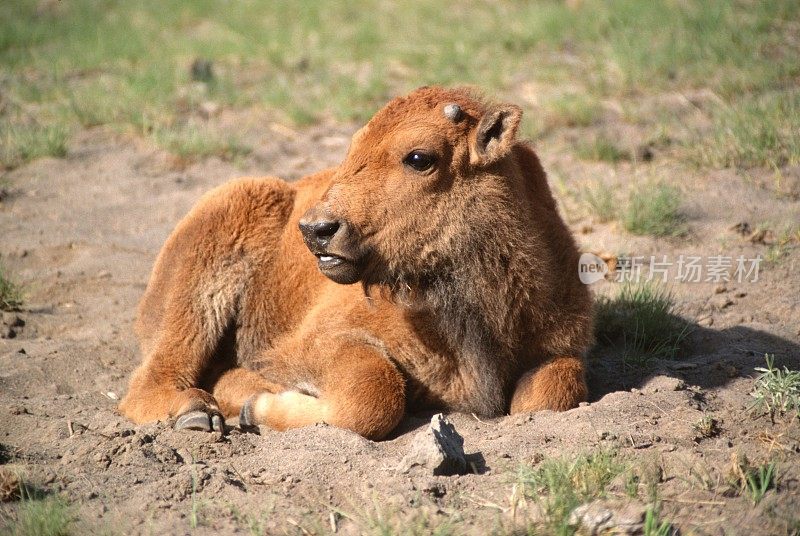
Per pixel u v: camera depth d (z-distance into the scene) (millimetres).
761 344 23078
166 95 42875
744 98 37031
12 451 18578
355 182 19094
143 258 30047
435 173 19031
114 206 33719
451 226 19172
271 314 22328
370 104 42062
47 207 33625
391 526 15359
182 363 22281
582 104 38125
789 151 32969
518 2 54094
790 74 39125
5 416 20359
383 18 54062
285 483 17266
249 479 17547
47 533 15492
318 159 37188
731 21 44531
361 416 19266
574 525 15000
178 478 17453
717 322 24531
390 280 19453
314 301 21750
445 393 20359
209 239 22312
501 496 16484
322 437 18625
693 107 38000
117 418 20797
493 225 19344
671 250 28531
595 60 43375
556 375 20000
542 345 20312
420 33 50250
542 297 19922
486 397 20062
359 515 16047
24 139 37906
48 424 19922
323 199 19109
